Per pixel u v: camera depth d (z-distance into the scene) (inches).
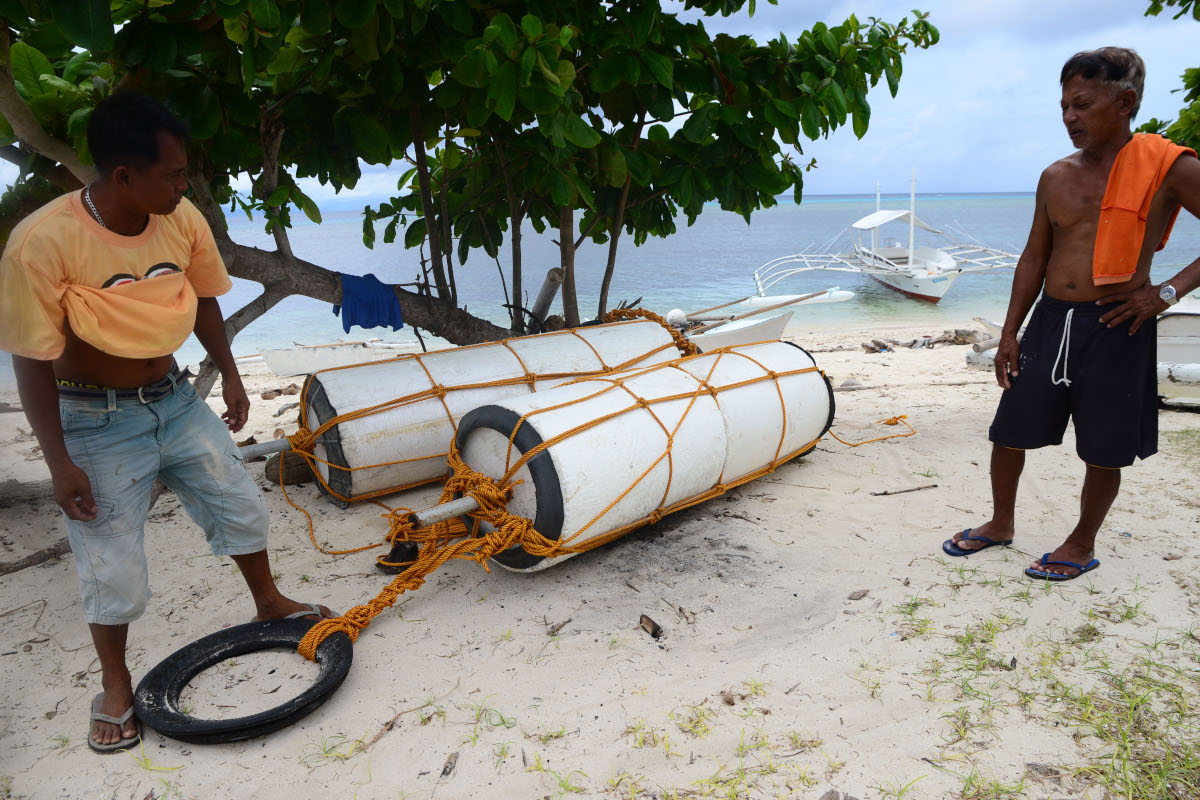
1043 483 193.3
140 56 161.3
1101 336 128.9
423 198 262.4
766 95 232.5
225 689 119.3
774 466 201.3
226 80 188.5
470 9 203.3
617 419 156.3
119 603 105.5
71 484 95.2
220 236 223.1
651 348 241.8
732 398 181.3
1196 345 256.4
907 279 906.1
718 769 99.0
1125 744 99.0
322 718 112.9
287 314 872.3
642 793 95.3
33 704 118.8
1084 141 124.5
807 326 698.8
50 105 177.9
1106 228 123.6
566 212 289.3
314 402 190.1
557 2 210.5
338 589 152.7
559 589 150.6
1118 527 163.9
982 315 780.6
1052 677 114.3
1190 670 114.0
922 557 156.3
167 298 101.3
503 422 147.9
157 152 89.3
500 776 99.7
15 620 143.7
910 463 215.0
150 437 106.9
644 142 260.2
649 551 166.2
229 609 145.4
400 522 151.2
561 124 202.2
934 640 125.6
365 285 249.9
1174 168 118.7
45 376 92.1
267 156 224.2
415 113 243.8
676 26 227.6
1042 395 137.8
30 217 89.0
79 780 102.2
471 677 121.9
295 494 207.0
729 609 140.7
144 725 112.3
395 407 190.4
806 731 105.3
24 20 136.8
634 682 119.0
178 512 193.8
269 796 98.2
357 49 182.7
